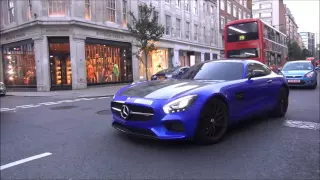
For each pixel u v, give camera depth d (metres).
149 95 4.45
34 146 4.91
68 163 3.96
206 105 4.39
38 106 11.09
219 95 4.62
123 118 4.53
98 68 22.27
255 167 3.62
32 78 21.25
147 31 21.31
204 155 4.09
